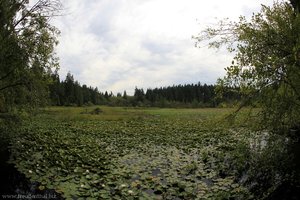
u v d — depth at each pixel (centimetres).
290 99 827
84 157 1248
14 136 1645
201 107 9650
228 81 852
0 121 1500
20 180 970
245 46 833
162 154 1408
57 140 1694
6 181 955
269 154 914
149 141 1820
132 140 1862
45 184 920
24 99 1514
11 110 1509
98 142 1769
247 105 866
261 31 837
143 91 12631
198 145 1648
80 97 8969
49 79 1522
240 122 907
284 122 871
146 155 1385
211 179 1005
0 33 1388
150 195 844
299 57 775
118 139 1906
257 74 808
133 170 1097
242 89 838
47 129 2266
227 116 914
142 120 3631
